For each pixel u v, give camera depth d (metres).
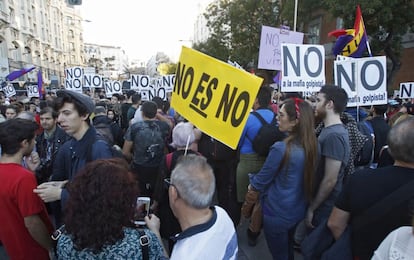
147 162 4.01
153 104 4.14
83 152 2.35
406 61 17.03
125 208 1.41
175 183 1.50
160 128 4.22
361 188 1.68
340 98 2.62
